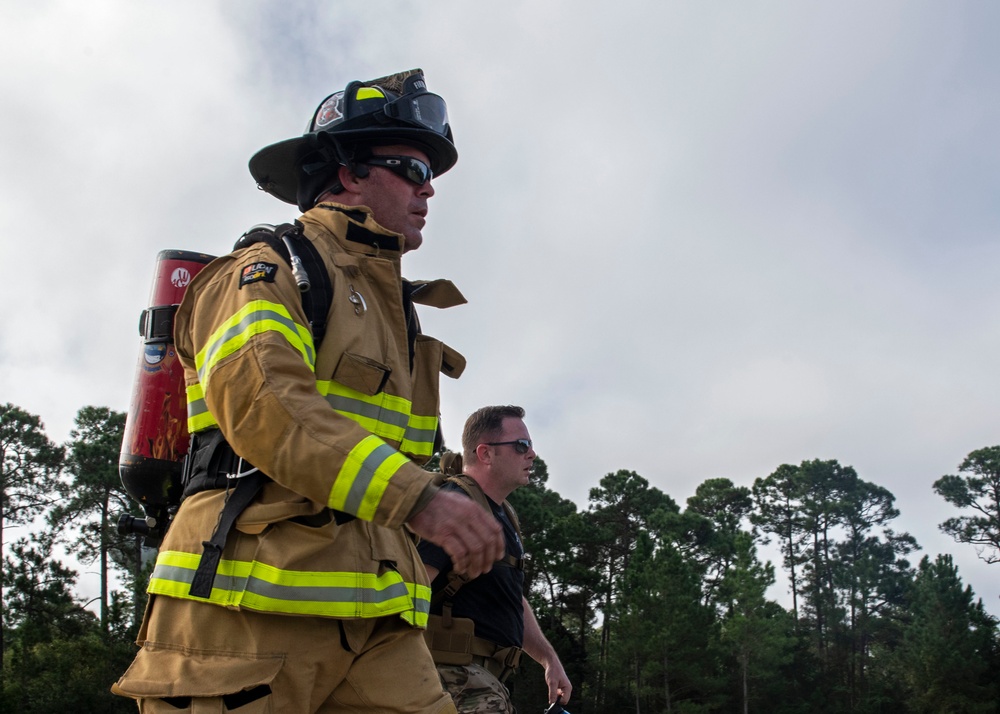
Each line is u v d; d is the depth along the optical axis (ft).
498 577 15.64
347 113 8.72
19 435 162.30
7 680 129.70
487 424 16.94
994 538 273.54
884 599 247.70
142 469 9.34
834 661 204.85
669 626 149.59
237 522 6.95
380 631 7.75
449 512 6.29
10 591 140.67
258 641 6.85
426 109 8.97
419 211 8.96
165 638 6.97
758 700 164.96
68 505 160.56
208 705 6.63
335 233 7.86
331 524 7.07
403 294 8.59
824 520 286.25
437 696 7.77
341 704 7.59
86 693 127.75
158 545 9.82
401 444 8.32
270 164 9.61
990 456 278.67
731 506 296.92
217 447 7.21
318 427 6.35
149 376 9.55
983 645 177.06
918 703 172.24
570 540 161.79
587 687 168.45
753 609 161.99
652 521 218.18
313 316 7.25
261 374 6.45
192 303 7.47
